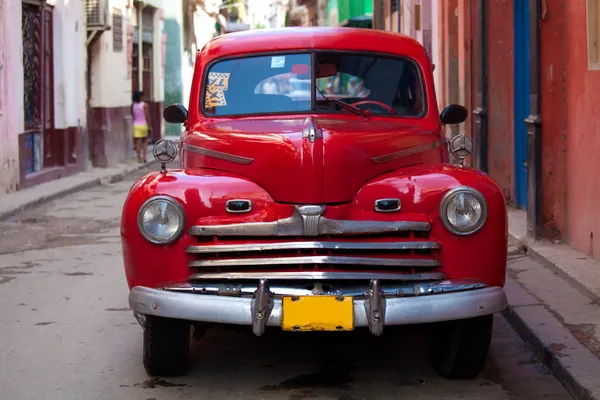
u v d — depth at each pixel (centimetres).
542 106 903
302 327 480
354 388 539
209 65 666
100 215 1383
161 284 513
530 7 911
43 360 603
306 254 499
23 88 1692
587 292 714
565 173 902
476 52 1323
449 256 511
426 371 574
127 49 2472
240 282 503
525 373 571
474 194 510
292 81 653
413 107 659
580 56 845
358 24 3269
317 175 509
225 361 597
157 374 560
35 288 837
